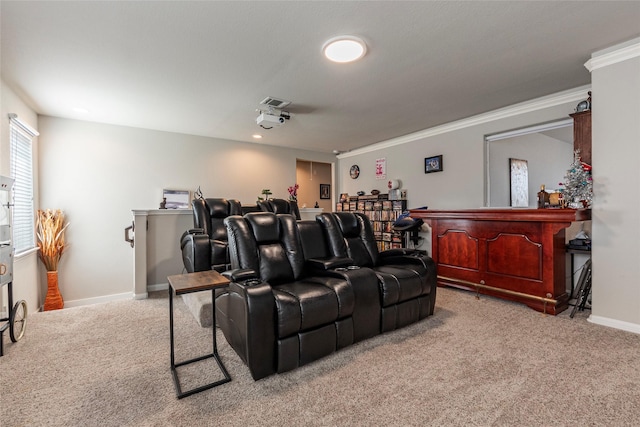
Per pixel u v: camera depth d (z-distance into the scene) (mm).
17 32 2123
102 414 1510
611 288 2545
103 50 2389
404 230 4672
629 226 2441
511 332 2463
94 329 2582
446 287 3781
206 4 1861
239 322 1894
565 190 2820
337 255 2777
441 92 3346
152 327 2635
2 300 2750
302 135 5258
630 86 2402
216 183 5402
